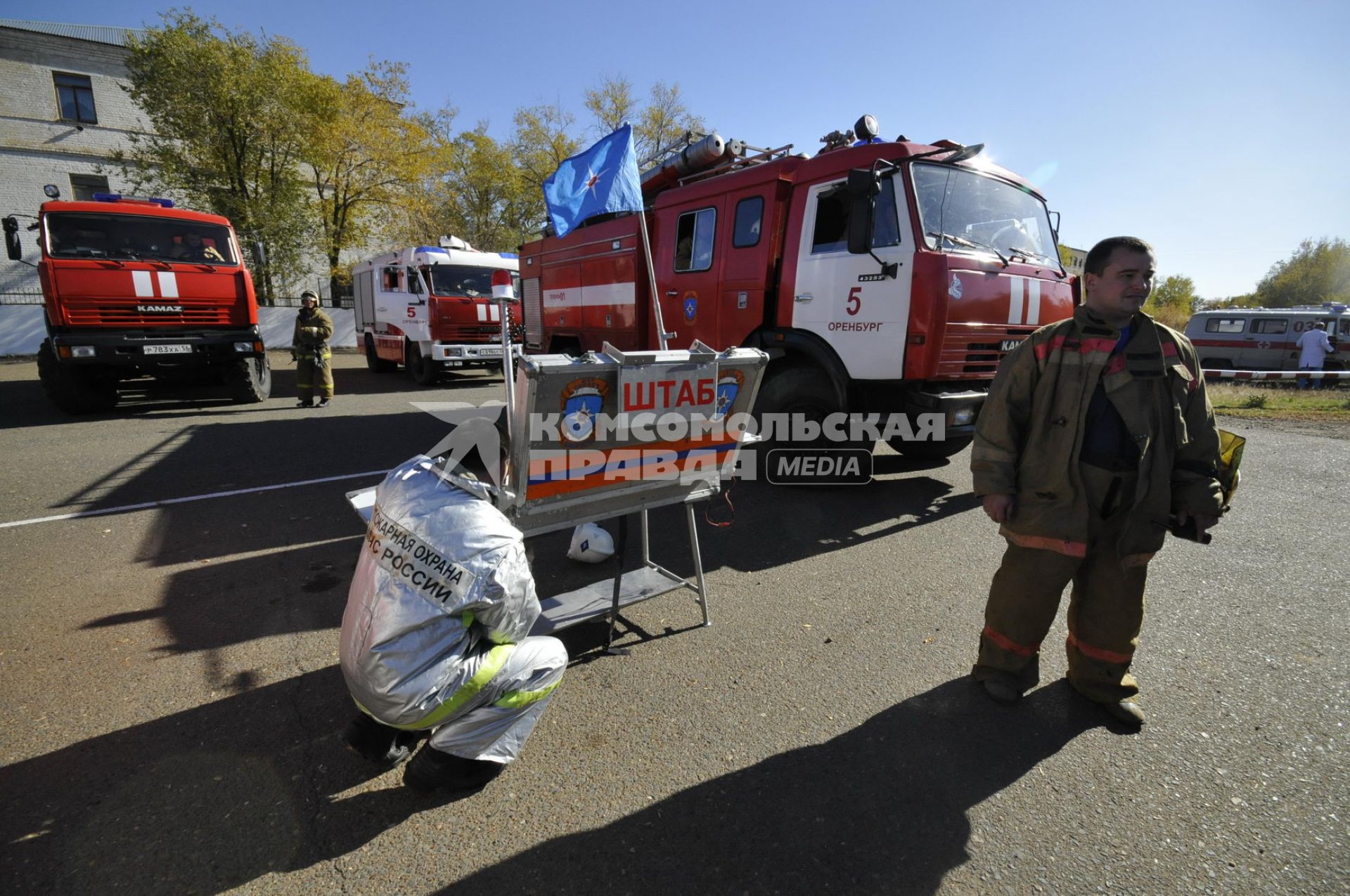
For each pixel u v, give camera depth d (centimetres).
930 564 410
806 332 544
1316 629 328
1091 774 226
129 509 498
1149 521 234
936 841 197
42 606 343
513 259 1389
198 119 1853
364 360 1983
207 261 933
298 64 1986
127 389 1191
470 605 197
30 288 2111
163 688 273
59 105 2138
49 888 179
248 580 377
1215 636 321
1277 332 1648
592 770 227
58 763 228
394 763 228
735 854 192
